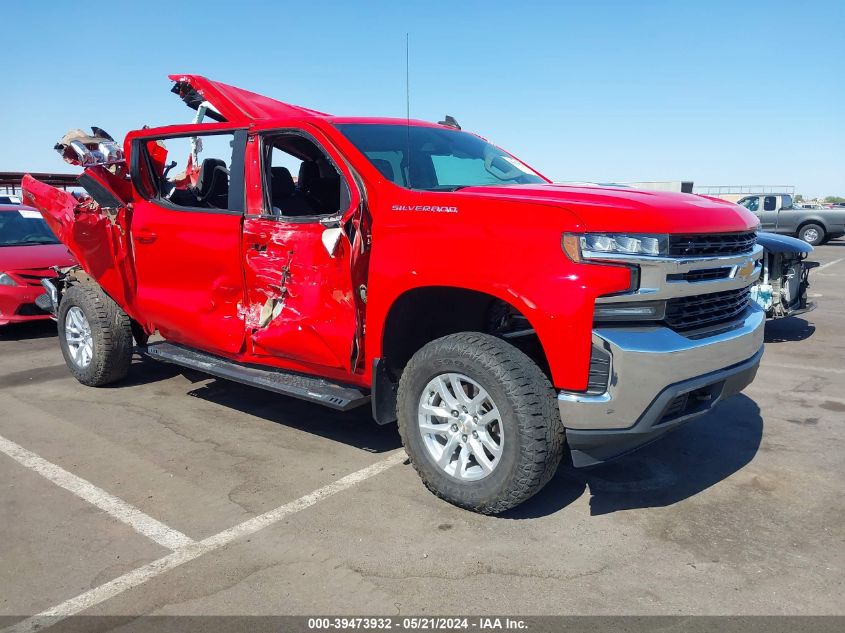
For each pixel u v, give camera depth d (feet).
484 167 14.73
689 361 10.11
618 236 9.66
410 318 12.11
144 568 9.80
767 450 13.96
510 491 10.48
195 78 15.49
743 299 12.32
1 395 18.49
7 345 25.31
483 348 10.55
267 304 13.83
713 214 10.97
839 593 8.96
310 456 13.97
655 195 11.23
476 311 12.57
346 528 10.89
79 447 14.55
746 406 16.83
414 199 11.44
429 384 11.35
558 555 10.00
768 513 11.25
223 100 14.96
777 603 8.77
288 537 10.63
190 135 15.48
